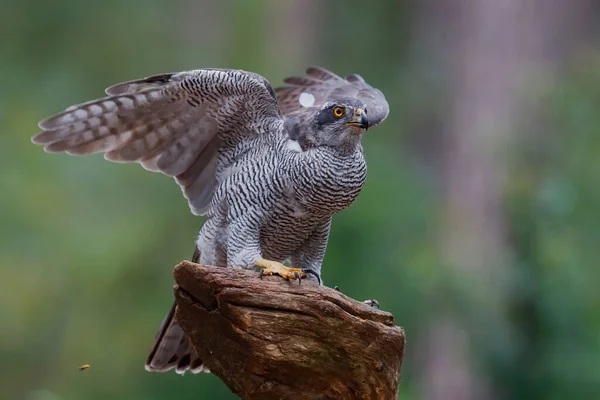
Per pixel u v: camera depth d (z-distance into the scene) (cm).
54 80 2362
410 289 1742
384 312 787
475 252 1909
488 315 1773
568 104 1961
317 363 771
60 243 1977
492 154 1995
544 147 1956
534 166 1942
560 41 2558
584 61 2069
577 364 1748
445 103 2292
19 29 2422
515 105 2092
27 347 1906
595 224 1834
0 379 1889
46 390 1811
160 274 1931
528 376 1767
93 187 2053
